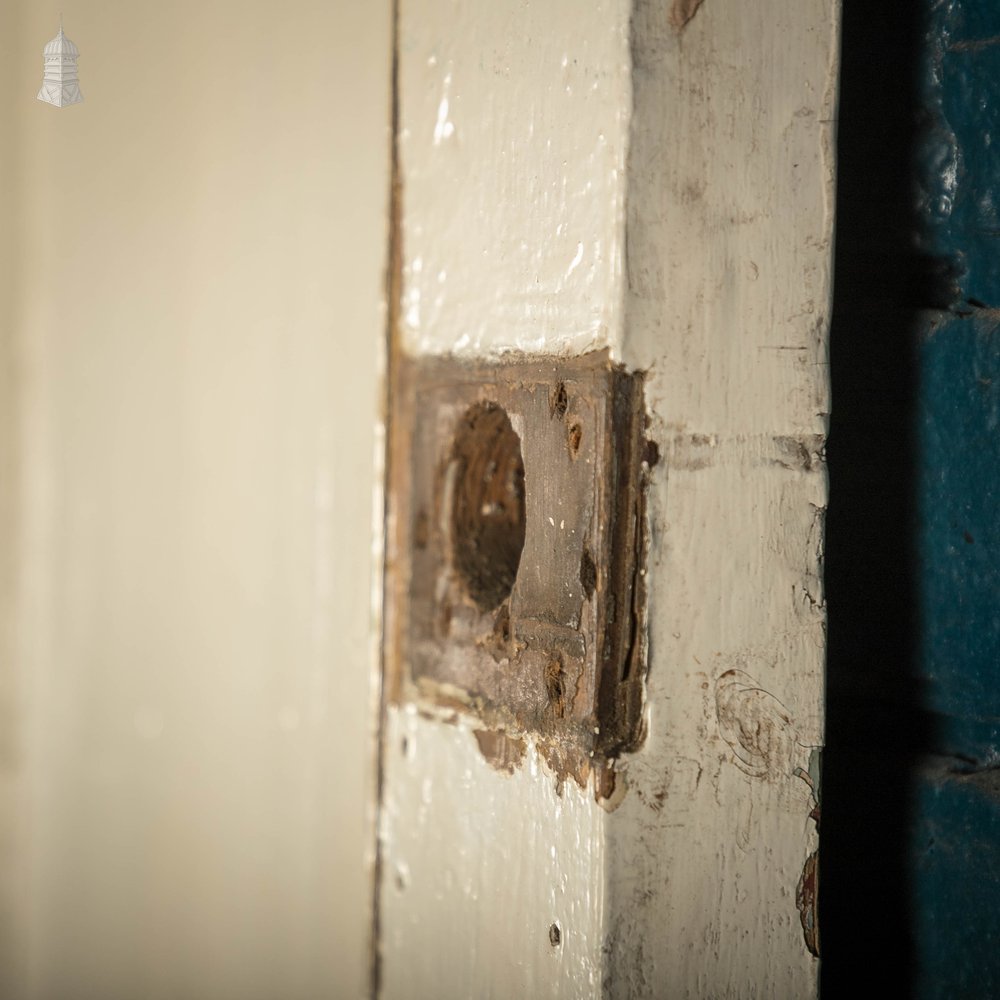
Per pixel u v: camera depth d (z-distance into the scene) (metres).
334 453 0.93
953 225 0.64
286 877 0.99
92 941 1.31
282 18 1.00
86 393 1.32
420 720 0.68
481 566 0.66
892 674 0.66
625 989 0.52
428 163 0.68
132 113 1.23
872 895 0.67
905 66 0.66
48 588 1.39
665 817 0.53
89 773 1.32
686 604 0.54
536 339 0.57
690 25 0.53
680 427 0.53
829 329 0.57
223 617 1.08
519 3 0.59
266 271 1.02
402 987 0.69
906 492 0.66
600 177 0.53
